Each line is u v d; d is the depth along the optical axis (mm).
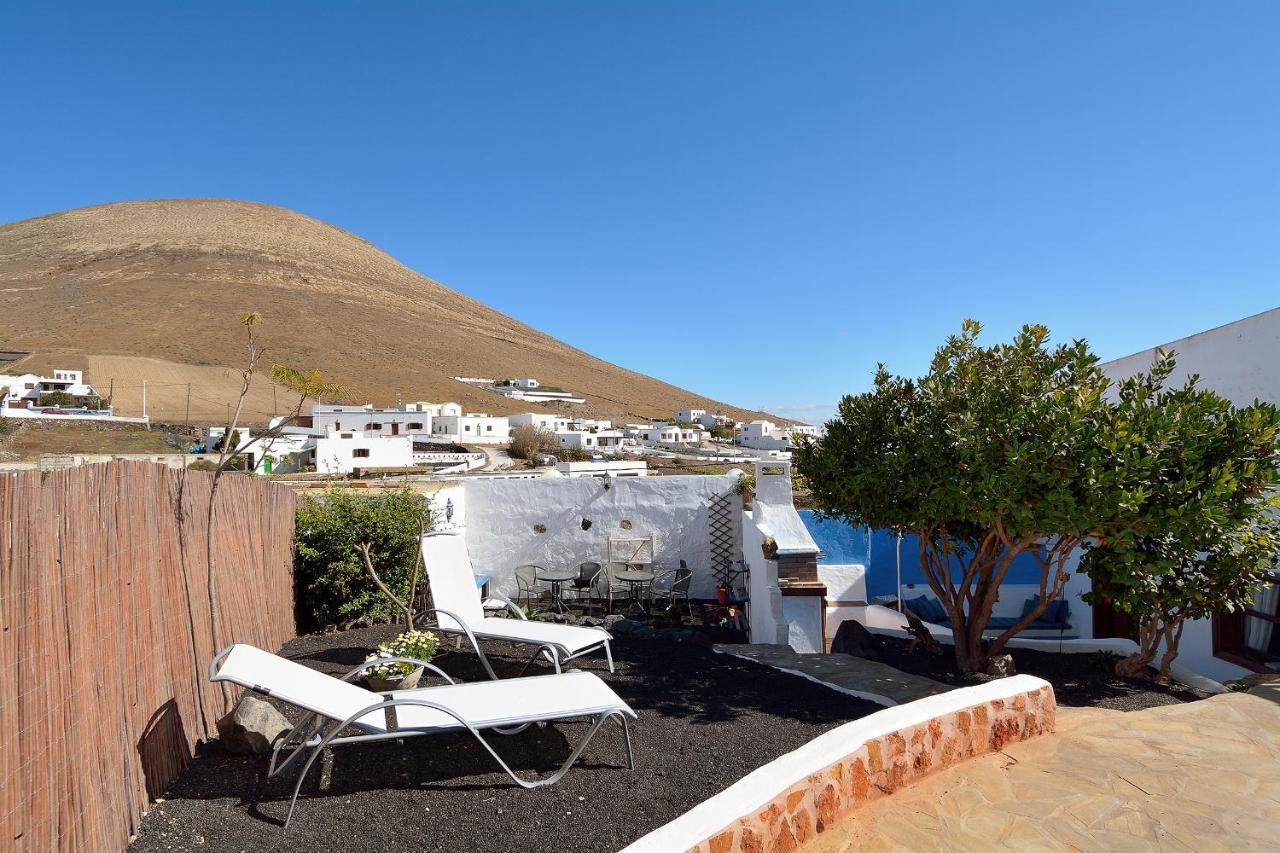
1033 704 4551
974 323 6422
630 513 10766
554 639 5406
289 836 3205
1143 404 5273
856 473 6441
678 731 4543
